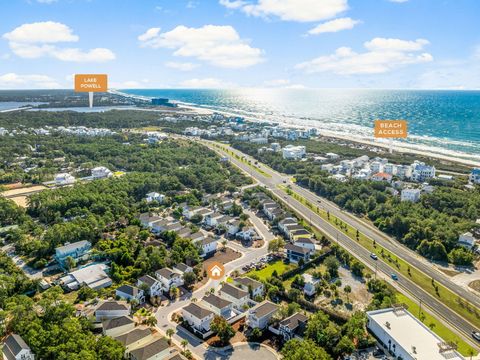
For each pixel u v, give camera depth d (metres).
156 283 170.25
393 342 133.25
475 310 163.62
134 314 155.62
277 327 146.88
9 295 164.12
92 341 126.62
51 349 122.19
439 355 126.00
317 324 138.75
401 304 154.00
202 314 147.25
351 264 196.00
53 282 178.62
